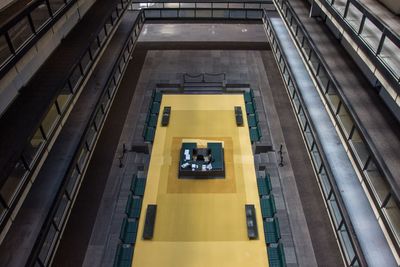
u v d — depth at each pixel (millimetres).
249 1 32688
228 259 14227
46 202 12195
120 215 16609
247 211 15836
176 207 16344
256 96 24453
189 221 15703
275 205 16875
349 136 13008
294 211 16703
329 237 15594
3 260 10648
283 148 20188
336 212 14047
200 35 32594
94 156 19703
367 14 11844
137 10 29141
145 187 17328
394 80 10344
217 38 32125
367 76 14836
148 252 14484
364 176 11555
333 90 15125
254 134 20547
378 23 11109
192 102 23422
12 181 10500
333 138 15938
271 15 29141
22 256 10727
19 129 10727
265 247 14648
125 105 23750
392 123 12469
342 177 14188
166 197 16828
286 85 22047
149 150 19875
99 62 20500
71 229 15953
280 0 25047
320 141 15773
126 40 23281
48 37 12945
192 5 33469
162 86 25141
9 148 10008
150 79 26453
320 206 16938
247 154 19297
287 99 24172
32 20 12000
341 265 14539
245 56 29391
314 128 16359
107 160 19500
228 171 18188
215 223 15609
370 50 11883
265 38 32062
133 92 25047
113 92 20125
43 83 12867
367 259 11406
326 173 14359
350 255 12594
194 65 28172
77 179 14469
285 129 21594
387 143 11672
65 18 14672
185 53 29828
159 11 33781
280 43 24219
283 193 17578
